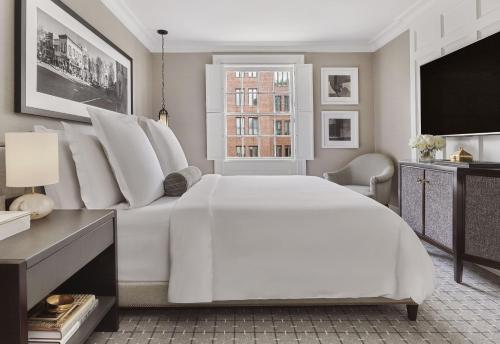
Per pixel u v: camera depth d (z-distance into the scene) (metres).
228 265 1.76
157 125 2.99
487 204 2.23
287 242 1.78
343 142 5.03
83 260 1.36
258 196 2.16
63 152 1.98
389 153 4.57
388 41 4.51
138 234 1.81
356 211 1.83
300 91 4.95
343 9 3.77
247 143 5.12
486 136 2.82
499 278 2.46
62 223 1.43
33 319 1.30
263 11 3.80
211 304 1.79
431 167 2.76
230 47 4.90
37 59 2.12
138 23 4.04
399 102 4.27
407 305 1.85
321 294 1.78
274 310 1.99
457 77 3.02
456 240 2.39
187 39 4.69
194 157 5.00
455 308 2.00
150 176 2.12
